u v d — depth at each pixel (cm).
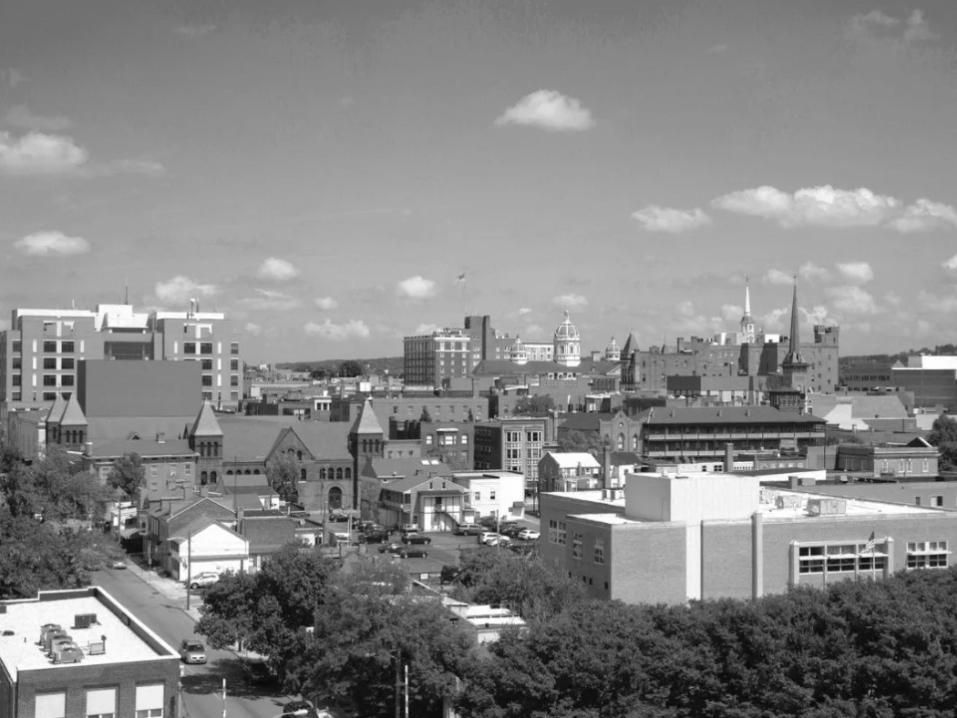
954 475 17875
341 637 9331
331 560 12038
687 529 10481
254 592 11206
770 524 10619
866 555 10831
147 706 7638
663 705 8438
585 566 10856
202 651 11925
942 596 9381
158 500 19388
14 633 8825
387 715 9531
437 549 18538
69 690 7438
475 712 8438
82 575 14238
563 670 8306
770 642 8538
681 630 8844
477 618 10288
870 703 8375
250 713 10188
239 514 17850
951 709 8400
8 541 13500
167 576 16650
